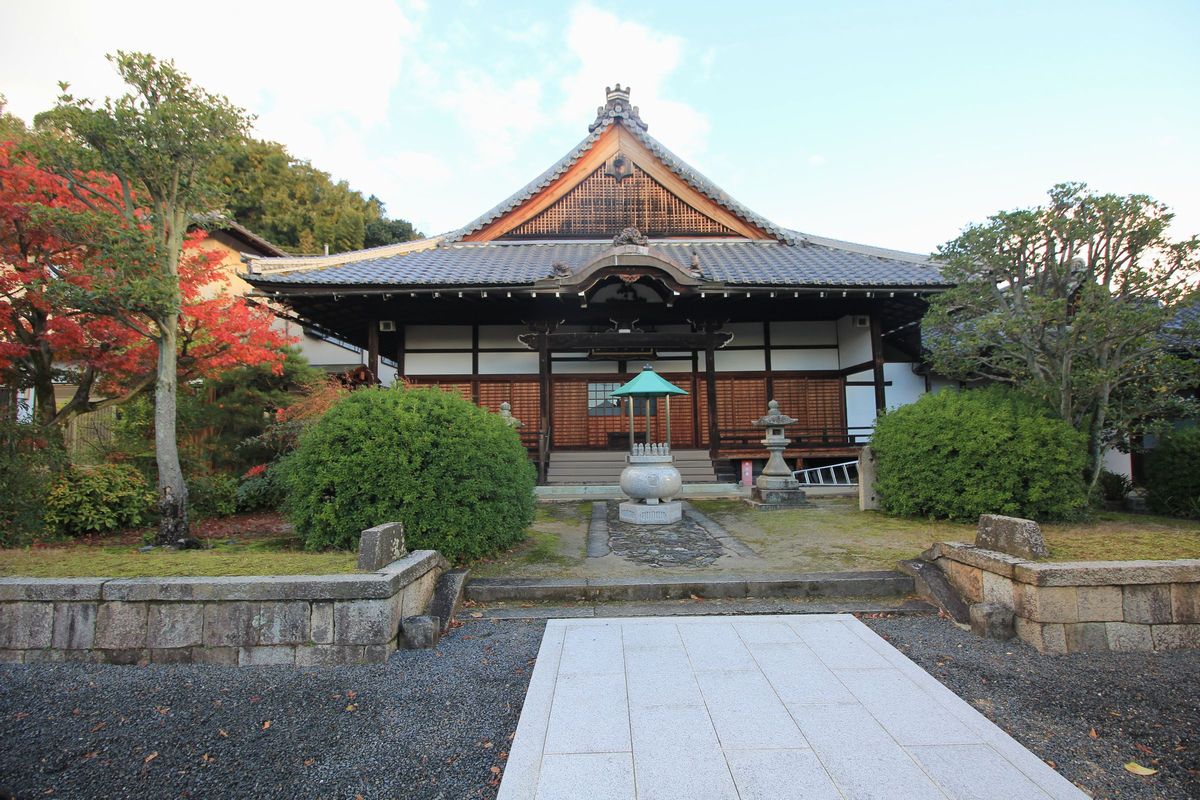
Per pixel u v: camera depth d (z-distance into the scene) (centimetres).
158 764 257
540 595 486
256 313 1098
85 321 761
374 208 3297
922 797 223
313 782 243
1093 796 227
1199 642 366
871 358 1255
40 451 708
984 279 723
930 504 770
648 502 820
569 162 1478
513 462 623
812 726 275
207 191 684
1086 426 749
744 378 1355
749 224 1500
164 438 650
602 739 265
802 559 583
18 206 662
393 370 1881
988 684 324
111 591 365
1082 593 370
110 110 603
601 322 1305
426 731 283
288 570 394
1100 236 649
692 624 416
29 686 330
